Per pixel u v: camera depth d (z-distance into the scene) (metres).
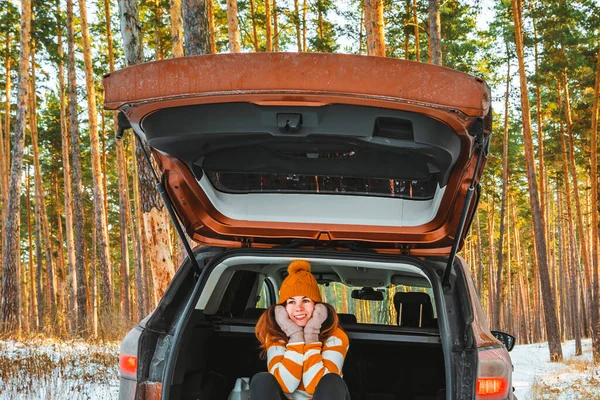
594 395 11.73
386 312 4.21
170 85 2.60
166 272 10.05
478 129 2.68
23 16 18.66
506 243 57.88
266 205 3.59
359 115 2.69
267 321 3.41
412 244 3.55
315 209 3.55
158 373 3.12
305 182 3.52
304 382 3.28
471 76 2.51
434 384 3.90
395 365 3.92
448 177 3.12
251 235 3.58
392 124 2.75
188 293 3.48
